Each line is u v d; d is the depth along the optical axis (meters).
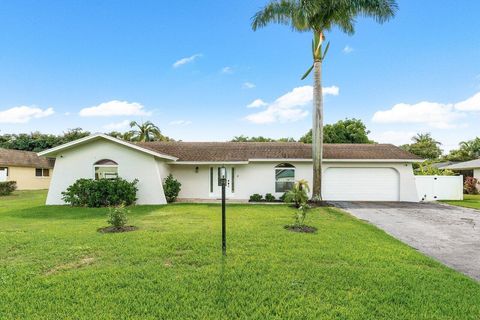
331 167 17.03
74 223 9.20
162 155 14.27
